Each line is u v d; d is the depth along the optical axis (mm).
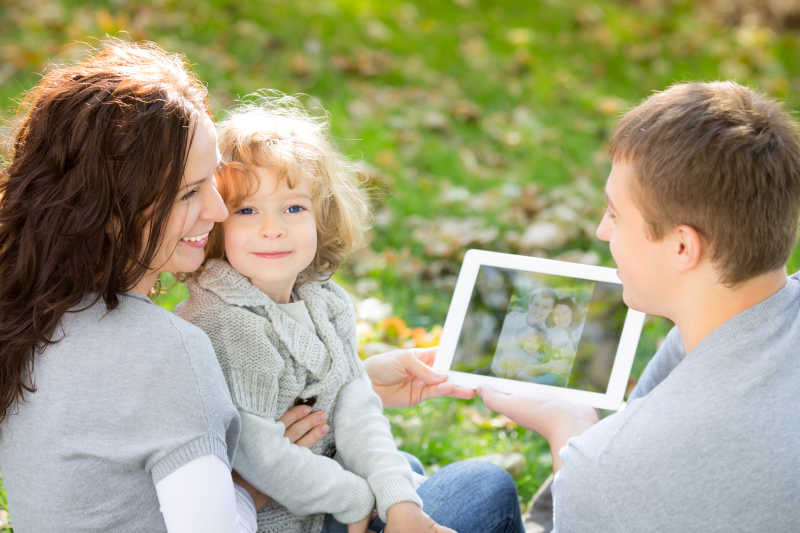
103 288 1467
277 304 1921
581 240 4449
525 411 2062
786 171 1522
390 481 1876
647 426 1485
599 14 7395
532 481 2889
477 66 6266
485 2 7215
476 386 2188
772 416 1421
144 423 1412
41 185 1467
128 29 5508
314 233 1903
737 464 1413
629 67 6734
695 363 1505
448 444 2994
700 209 1519
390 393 2277
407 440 2984
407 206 4566
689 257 1555
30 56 5023
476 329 2225
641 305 1685
